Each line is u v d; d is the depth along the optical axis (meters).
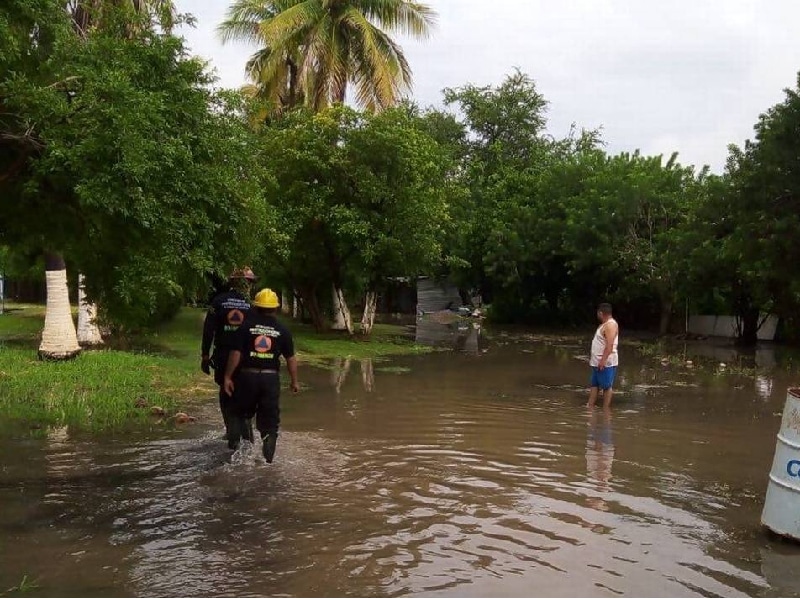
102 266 8.01
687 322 30.30
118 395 11.16
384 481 7.13
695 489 7.18
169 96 7.31
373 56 23.22
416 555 5.18
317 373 15.66
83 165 6.12
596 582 4.77
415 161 21.56
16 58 6.44
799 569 5.07
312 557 5.10
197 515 5.96
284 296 33.47
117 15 7.66
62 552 5.11
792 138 19.61
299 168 21.34
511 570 4.95
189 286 8.29
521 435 9.61
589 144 43.06
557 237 32.06
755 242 20.61
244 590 4.54
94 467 7.39
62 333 14.12
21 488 6.64
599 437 9.61
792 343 26.12
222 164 8.34
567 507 6.46
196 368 14.45
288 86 26.66
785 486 5.63
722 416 11.39
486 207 37.41
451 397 12.74
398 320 37.69
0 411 10.02
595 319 34.34
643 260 28.92
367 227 20.91
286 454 8.13
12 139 6.55
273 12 25.38
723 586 4.75
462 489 6.93
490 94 44.34
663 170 30.58
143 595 4.43
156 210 6.72
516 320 36.91
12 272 20.41
